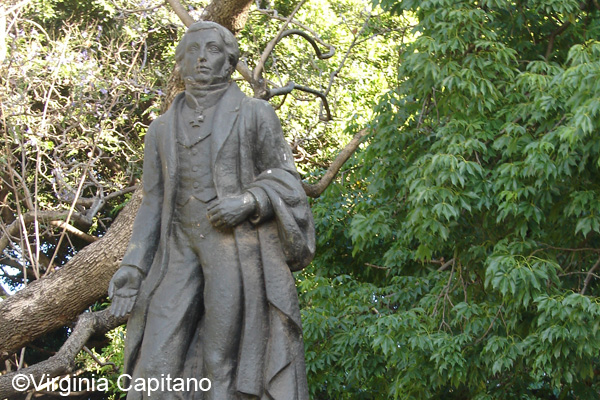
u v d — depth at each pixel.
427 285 11.41
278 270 4.98
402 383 10.27
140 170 16.20
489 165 9.67
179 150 5.19
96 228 16.86
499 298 9.79
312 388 11.88
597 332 8.54
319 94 10.64
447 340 9.65
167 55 15.45
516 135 8.92
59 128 13.97
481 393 10.27
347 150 11.88
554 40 10.23
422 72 9.48
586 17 10.18
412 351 10.27
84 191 17.88
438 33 9.19
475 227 9.80
